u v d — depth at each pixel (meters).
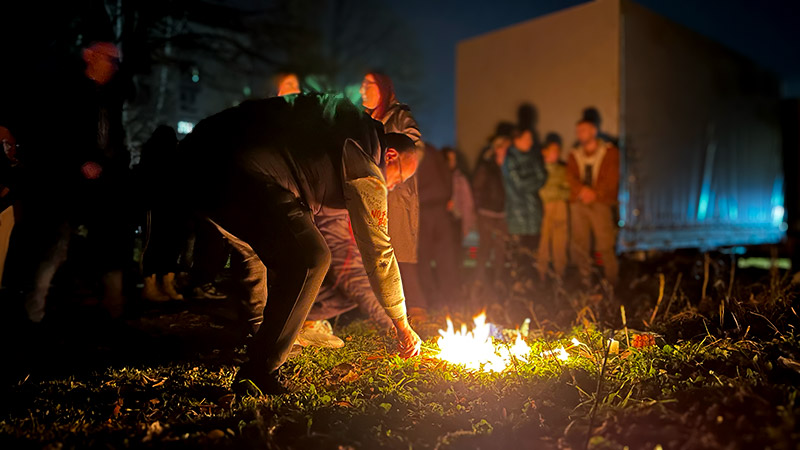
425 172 7.43
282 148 3.22
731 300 5.07
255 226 3.17
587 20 9.52
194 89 8.38
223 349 4.49
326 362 3.92
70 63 5.32
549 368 3.53
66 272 6.38
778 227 14.64
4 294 5.81
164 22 7.56
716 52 11.73
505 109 10.60
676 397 2.92
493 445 2.63
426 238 7.45
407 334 3.74
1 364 4.19
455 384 3.35
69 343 4.73
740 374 3.28
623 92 9.27
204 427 2.94
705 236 11.48
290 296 3.11
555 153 8.80
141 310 5.74
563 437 2.67
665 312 5.20
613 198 8.04
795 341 3.72
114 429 2.93
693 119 10.96
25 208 4.89
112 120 5.02
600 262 8.37
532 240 9.41
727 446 2.30
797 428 2.31
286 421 2.92
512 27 10.48
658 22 10.00
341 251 4.27
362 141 3.31
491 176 8.80
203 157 3.26
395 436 2.70
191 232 3.57
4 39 6.52
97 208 5.06
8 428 2.90
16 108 4.92
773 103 14.27
